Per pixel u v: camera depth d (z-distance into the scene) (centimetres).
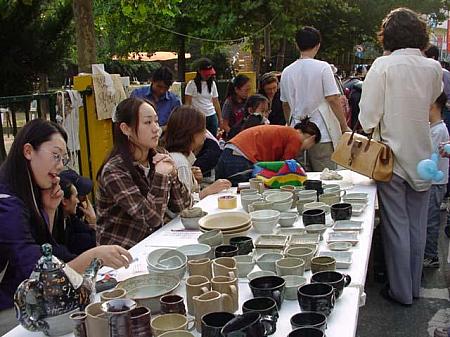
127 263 194
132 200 254
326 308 154
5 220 190
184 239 245
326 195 283
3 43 616
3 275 195
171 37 1034
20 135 206
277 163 332
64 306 153
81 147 474
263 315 148
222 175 381
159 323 150
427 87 314
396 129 318
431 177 300
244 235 235
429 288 376
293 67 446
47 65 650
